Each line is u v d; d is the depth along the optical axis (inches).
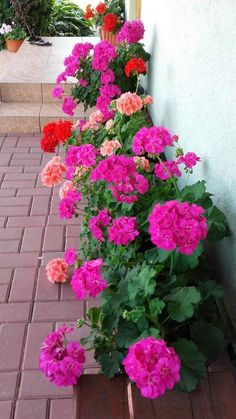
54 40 235.6
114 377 52.3
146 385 40.8
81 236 88.8
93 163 82.0
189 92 86.7
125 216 69.4
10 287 88.7
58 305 84.5
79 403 49.4
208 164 73.7
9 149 147.9
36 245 101.7
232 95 60.9
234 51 59.6
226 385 50.3
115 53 129.6
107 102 115.0
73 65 131.6
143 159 76.2
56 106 170.4
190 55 85.2
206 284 60.6
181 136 94.3
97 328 57.6
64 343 53.9
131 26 139.6
